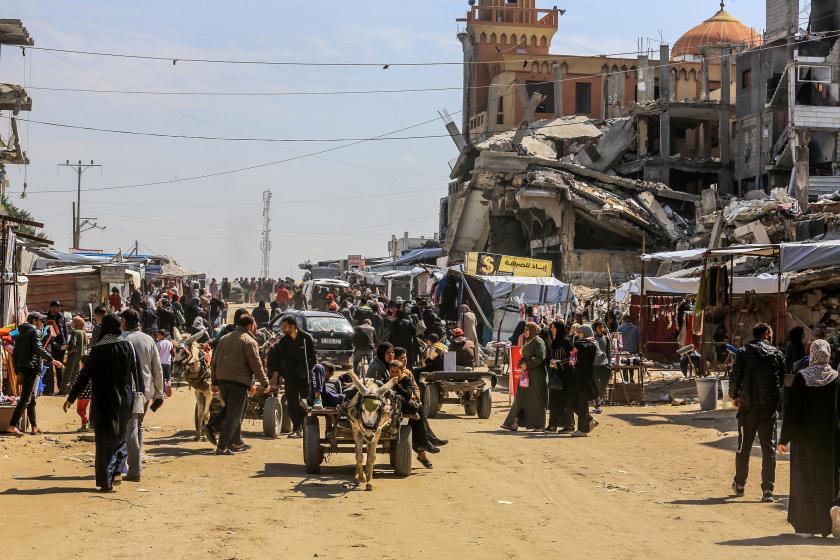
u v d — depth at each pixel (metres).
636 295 33.00
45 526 9.55
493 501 11.52
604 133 60.62
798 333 17.61
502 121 73.75
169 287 54.44
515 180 52.09
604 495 12.11
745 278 27.75
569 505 11.38
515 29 77.44
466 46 78.25
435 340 21.36
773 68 52.00
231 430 15.02
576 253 49.38
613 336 25.25
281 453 15.34
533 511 10.95
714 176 58.03
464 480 13.07
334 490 12.11
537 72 75.12
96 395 11.62
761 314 27.77
